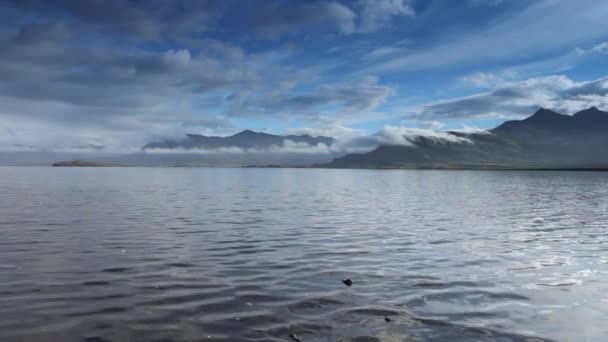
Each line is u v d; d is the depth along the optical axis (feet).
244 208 169.27
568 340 42.57
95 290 57.31
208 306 51.49
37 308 49.93
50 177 526.57
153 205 177.99
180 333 43.27
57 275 64.64
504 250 86.84
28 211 149.79
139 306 51.19
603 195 251.60
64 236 99.45
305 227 117.50
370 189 324.80
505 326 45.96
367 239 98.89
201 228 114.42
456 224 124.77
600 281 63.67
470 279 64.59
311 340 41.86
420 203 197.77
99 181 419.54
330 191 295.07
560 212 157.89
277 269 70.08
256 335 42.91
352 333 43.65
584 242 95.91
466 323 46.70
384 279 64.34
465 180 541.34
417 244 92.99
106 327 44.60
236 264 73.36
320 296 55.83
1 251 81.92
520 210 164.86
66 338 41.65
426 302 53.67
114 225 118.21
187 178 562.25
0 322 45.47
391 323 46.47
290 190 303.48
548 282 63.16
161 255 79.97
